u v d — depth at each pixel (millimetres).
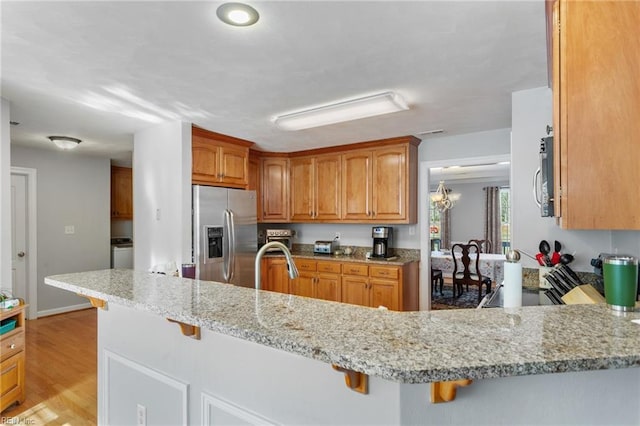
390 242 4406
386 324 993
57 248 4883
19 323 2574
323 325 984
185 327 1417
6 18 1589
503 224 8180
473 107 2904
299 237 5328
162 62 2053
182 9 1526
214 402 1377
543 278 2350
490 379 959
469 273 5730
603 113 1134
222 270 3664
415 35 1755
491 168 6637
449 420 948
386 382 975
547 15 1399
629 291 1106
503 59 2018
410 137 3998
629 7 1114
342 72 2199
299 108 2904
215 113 3055
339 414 1071
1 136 2605
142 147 3693
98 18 1596
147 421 1653
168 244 3408
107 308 1879
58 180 4887
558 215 1196
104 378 1887
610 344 825
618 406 996
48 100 2699
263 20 1614
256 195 4434
